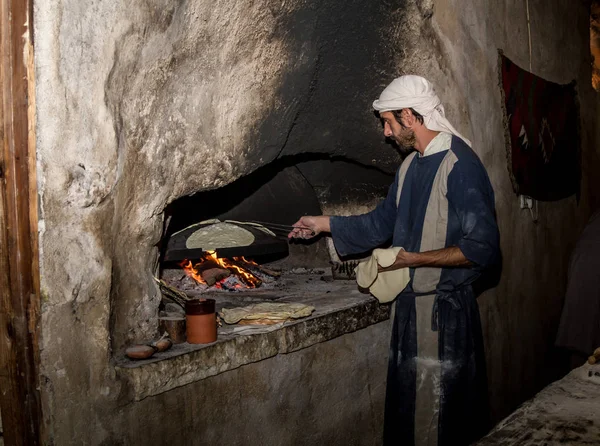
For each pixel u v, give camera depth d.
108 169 1.74
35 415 1.60
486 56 3.51
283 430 2.34
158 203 1.95
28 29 1.53
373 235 2.67
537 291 4.22
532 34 4.17
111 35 1.71
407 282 2.45
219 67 2.07
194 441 1.98
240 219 3.26
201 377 1.95
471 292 2.47
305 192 3.29
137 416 1.81
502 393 3.75
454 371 2.38
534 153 4.09
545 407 1.48
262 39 2.20
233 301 2.66
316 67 2.48
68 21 1.61
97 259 1.72
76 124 1.65
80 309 1.68
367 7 2.57
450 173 2.34
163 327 2.02
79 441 1.67
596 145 5.39
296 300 2.71
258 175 3.10
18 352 1.59
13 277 1.58
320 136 2.72
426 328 2.41
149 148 1.89
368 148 2.94
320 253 3.44
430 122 2.40
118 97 1.77
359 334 2.74
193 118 2.02
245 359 2.10
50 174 1.60
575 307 3.80
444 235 2.37
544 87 4.27
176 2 1.87
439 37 3.08
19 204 1.55
